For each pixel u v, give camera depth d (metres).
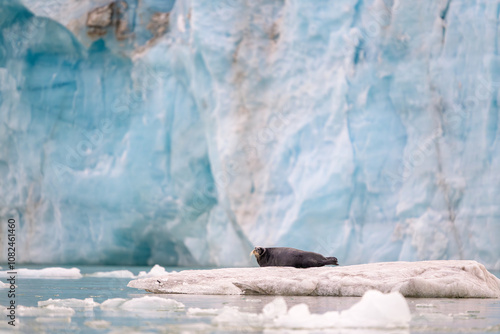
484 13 56.69
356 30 59.56
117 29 67.44
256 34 63.28
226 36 62.81
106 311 16.64
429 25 58.56
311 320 13.48
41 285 29.09
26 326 13.52
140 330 12.72
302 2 60.69
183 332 12.36
